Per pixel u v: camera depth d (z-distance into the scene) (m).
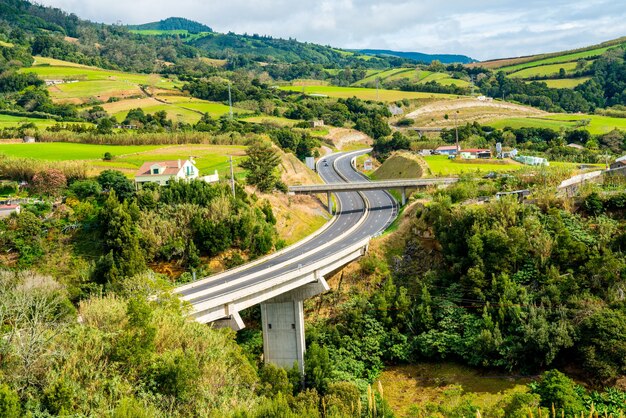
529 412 56.78
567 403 67.12
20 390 49.59
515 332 85.19
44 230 108.69
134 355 55.06
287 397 70.56
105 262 96.31
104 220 107.88
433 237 108.75
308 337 93.12
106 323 59.66
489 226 100.06
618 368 77.12
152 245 105.94
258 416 52.56
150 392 53.34
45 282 87.25
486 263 95.69
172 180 120.69
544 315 84.69
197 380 56.28
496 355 85.19
